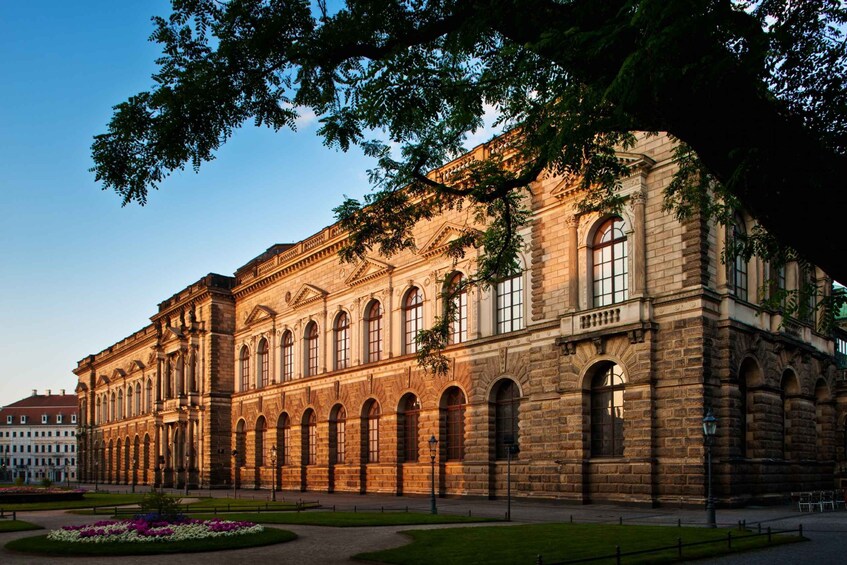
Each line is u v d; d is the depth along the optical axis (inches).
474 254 1836.9
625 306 1469.0
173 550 893.2
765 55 417.1
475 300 1845.5
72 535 999.6
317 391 2464.3
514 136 885.2
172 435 3321.9
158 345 3523.6
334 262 2449.6
